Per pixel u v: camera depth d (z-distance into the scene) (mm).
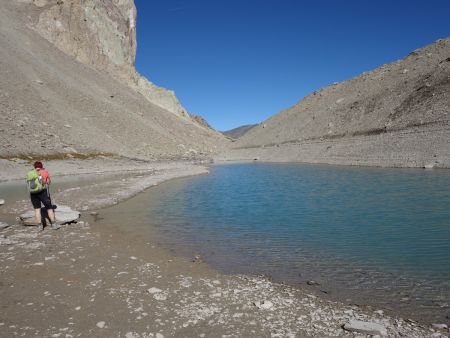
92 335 6070
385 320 6816
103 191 25375
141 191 27016
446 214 16328
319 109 101312
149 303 7410
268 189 27969
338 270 9828
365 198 21578
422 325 6668
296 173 42500
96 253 11039
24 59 70812
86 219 16594
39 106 56938
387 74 90375
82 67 96125
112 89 97062
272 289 8383
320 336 6160
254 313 7043
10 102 51844
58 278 8750
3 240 11812
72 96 70312
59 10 107438
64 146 50094
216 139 133000
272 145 99375
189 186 30859
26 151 42938
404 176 31938
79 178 36781
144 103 107438
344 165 50656
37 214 14203
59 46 101375
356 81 102875
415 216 16172
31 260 10070
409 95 66938
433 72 67188
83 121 63375
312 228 14688
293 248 11984
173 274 9375
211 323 6590
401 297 8008
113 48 125688
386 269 9828
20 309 7016
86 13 117625
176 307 7242
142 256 11016
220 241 12969
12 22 88312
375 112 72938
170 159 69938
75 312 6926
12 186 29688
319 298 7957
